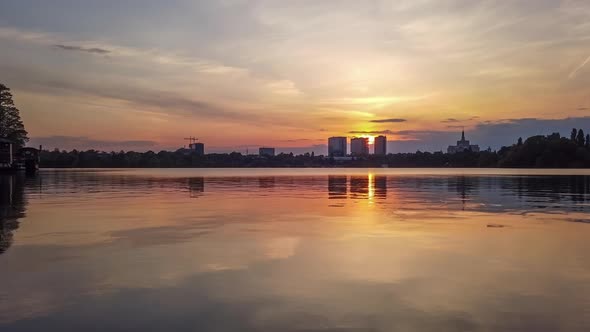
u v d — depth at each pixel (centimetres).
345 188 4034
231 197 2883
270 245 1170
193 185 4562
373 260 995
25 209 2052
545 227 1492
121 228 1462
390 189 3862
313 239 1260
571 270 896
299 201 2569
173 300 711
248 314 650
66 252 1067
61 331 585
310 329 596
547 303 696
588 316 640
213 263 964
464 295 739
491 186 4247
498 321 623
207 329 594
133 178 6694
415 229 1448
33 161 8731
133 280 823
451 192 3375
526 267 923
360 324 614
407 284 805
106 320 624
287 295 740
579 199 2664
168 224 1560
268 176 8400
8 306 678
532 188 3862
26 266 923
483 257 1021
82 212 1930
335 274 876
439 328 598
